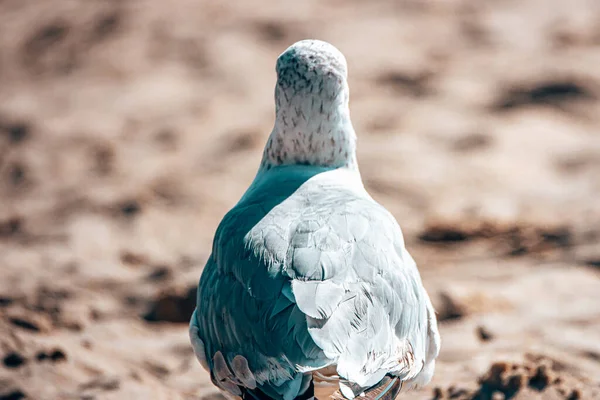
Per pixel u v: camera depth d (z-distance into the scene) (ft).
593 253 40.78
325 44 22.20
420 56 76.95
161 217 49.49
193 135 64.54
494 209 47.88
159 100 72.13
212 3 92.12
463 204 49.24
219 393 26.86
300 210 19.65
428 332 20.20
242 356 18.19
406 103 67.36
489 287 36.70
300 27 84.17
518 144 59.16
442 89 69.72
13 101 76.33
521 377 24.72
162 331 34.83
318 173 21.74
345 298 17.70
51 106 74.02
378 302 18.11
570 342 29.45
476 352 29.14
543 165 56.03
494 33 81.35
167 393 26.91
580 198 49.98
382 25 83.46
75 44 88.28
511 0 89.20
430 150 57.98
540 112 65.05
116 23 90.22
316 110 21.91
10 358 28.45
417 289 19.60
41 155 63.57
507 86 69.36
